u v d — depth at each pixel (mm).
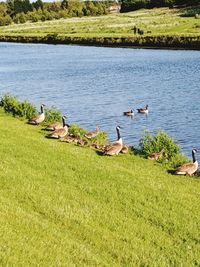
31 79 66750
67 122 39562
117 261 12953
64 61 92500
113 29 151125
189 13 170250
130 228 14859
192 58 87000
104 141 27812
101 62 87688
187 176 21141
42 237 13359
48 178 18500
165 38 114062
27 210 15242
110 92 54094
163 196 17719
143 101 48406
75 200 16578
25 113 33062
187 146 32156
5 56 110250
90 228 14508
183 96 50281
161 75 66688
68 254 12672
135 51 108438
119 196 17266
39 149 22531
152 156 23609
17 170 18953
